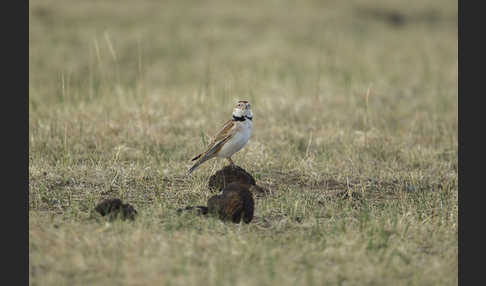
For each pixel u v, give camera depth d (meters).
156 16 73.94
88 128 34.91
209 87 46.19
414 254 19.22
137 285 16.17
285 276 16.94
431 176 28.97
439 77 53.91
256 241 19.58
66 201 23.45
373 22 78.25
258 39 66.50
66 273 16.84
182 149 32.19
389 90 48.28
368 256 18.66
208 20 73.50
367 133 35.69
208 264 17.56
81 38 63.66
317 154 31.70
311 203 24.23
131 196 24.42
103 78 42.59
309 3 84.19
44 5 73.00
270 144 33.28
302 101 43.19
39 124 35.31
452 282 17.30
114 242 18.75
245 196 21.45
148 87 48.81
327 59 59.03
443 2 91.69
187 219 21.38
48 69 54.47
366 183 27.38
